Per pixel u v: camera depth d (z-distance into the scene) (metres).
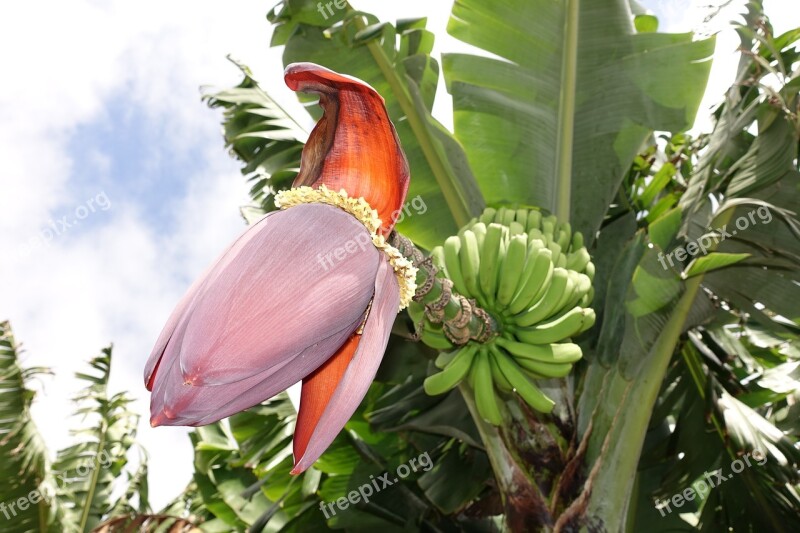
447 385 1.19
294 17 1.77
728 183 1.68
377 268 0.77
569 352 1.17
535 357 1.17
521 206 1.70
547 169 1.70
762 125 1.60
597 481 1.39
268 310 0.68
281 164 1.88
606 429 1.42
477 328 1.14
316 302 0.70
